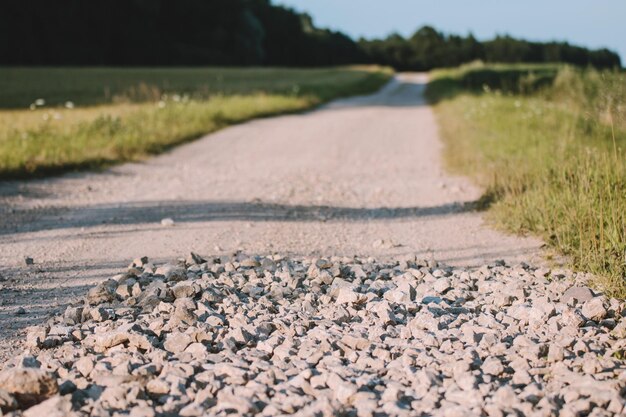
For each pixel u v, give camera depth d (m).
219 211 9.43
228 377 3.53
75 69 52.53
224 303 4.86
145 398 3.32
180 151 17.02
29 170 12.20
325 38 109.88
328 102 36.72
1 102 29.36
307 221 8.91
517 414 3.10
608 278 5.35
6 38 58.53
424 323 4.39
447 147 17.41
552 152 10.48
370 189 11.67
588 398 3.18
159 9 76.50
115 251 7.09
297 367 3.73
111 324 4.43
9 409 3.16
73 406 3.16
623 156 8.27
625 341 3.97
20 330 4.58
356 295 4.94
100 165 13.88
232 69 63.72
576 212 6.86
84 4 65.06
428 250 7.23
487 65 60.28
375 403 3.18
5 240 7.55
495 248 7.19
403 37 129.75
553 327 4.26
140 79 45.34
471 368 3.67
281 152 17.23
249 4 98.25
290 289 5.38
